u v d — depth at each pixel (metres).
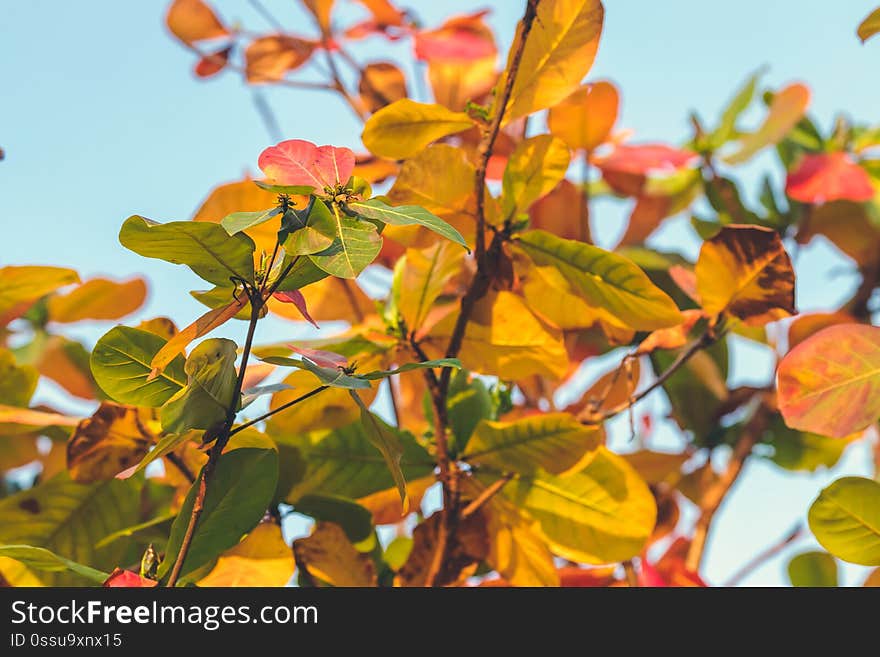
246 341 2.87
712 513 3.43
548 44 3.05
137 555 3.30
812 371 3.03
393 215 2.83
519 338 3.17
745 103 3.64
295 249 2.82
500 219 3.10
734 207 3.63
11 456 3.48
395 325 3.18
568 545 3.19
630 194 3.60
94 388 3.57
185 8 3.59
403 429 3.27
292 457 3.21
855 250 3.58
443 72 3.52
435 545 3.21
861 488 3.01
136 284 3.62
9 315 3.28
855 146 3.64
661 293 3.07
